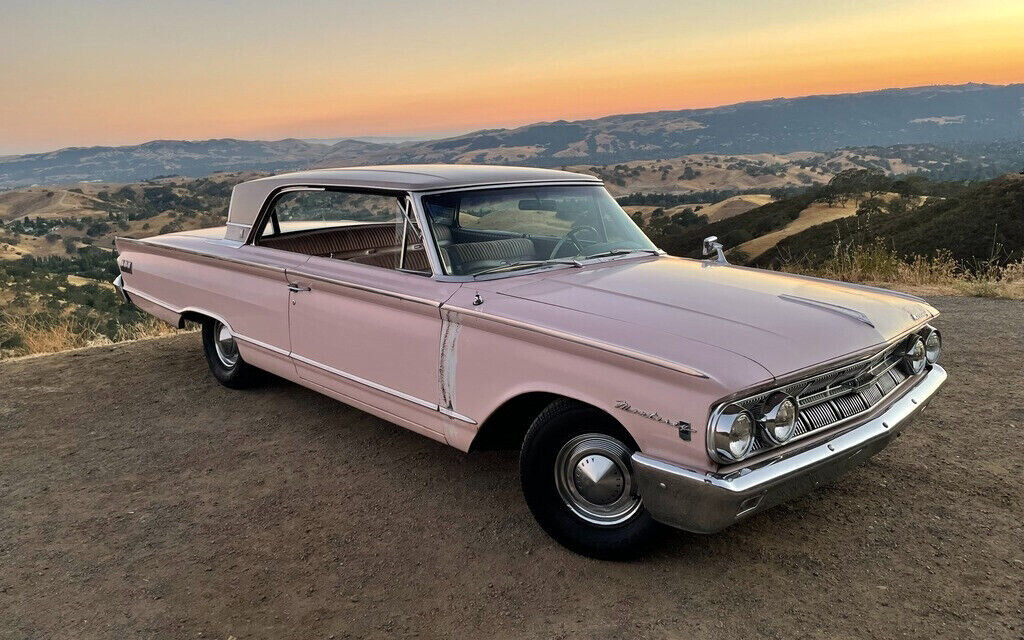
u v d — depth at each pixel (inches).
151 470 160.4
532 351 118.3
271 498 146.0
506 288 133.3
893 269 388.8
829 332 113.0
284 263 171.8
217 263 193.3
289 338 172.4
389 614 107.9
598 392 109.0
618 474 114.7
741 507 100.0
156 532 133.3
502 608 108.6
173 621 107.1
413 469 158.6
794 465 102.3
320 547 127.1
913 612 103.7
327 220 166.1
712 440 96.7
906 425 123.5
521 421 135.5
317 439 175.8
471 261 141.6
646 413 103.2
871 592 109.0
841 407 113.0
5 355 281.0
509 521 135.1
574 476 120.3
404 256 147.2
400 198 146.1
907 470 149.6
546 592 112.2
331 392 166.4
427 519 136.4
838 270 398.0
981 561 116.1
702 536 127.4
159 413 195.6
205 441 176.1
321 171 177.5
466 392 130.5
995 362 218.1
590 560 120.9
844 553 120.0
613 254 159.6
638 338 107.0
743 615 104.5
